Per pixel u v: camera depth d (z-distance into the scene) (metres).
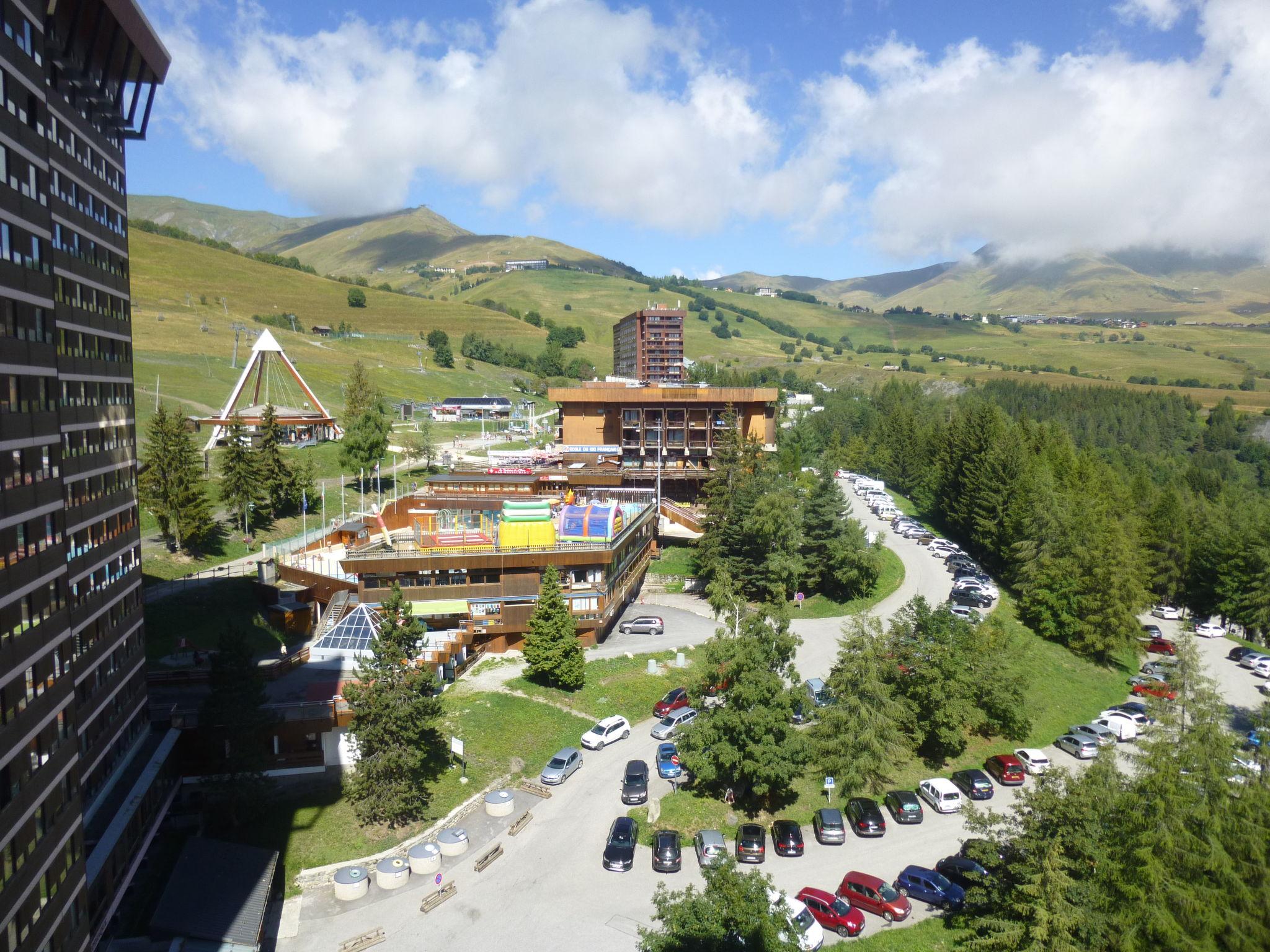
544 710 67.12
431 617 77.12
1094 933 36.25
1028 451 122.62
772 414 147.25
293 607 82.12
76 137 43.06
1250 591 94.50
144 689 52.59
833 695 61.81
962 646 65.25
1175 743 42.31
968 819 44.25
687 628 86.38
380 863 47.50
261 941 41.59
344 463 127.19
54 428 34.56
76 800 35.53
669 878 47.22
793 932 37.00
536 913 44.16
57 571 34.41
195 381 197.12
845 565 96.00
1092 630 83.44
